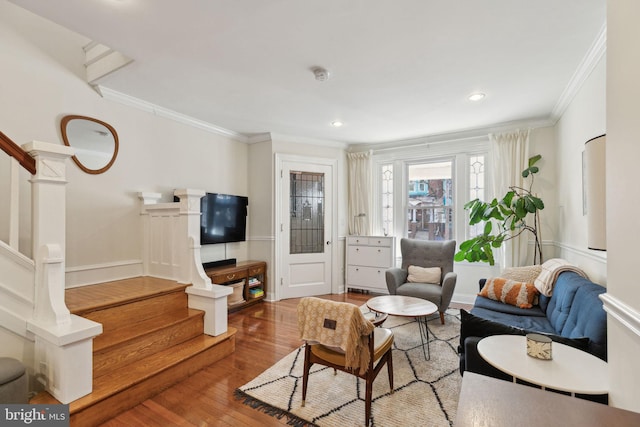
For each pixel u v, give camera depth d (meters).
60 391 1.75
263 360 2.63
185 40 2.19
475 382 0.92
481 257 3.71
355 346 1.71
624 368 1.10
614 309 1.14
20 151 1.87
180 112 3.66
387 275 3.72
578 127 2.84
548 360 1.40
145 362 2.24
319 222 4.91
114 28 2.04
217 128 4.21
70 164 2.81
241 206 4.46
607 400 1.24
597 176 1.30
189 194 2.95
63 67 2.77
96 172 2.98
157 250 3.24
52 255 1.88
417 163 4.87
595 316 1.67
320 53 2.35
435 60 2.45
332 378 2.32
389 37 2.14
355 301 4.49
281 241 4.59
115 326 2.38
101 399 1.81
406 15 1.90
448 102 3.31
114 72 2.68
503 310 2.76
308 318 1.89
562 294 2.34
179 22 1.98
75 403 1.74
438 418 1.85
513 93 3.07
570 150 3.12
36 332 1.83
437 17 1.92
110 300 2.39
